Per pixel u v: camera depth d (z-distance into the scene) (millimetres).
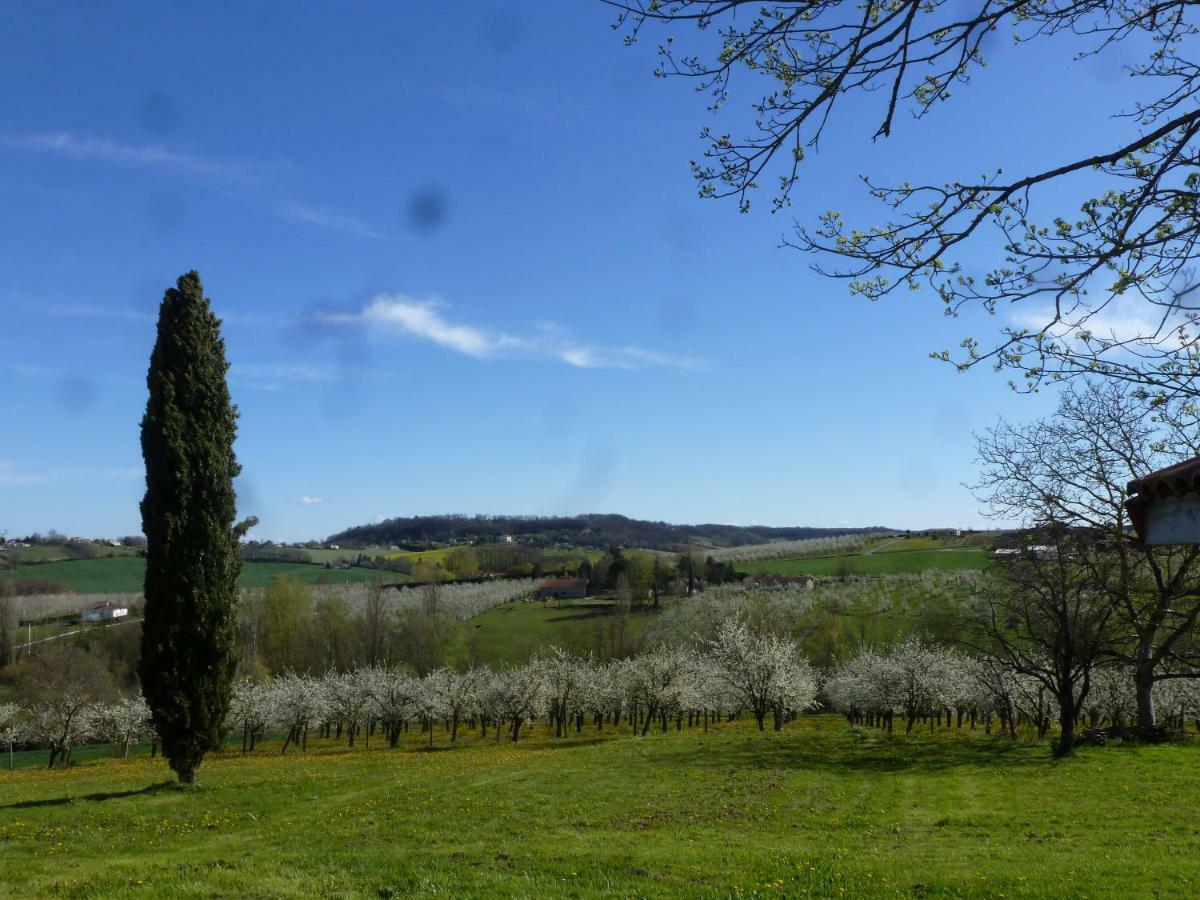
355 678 58125
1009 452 29203
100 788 28047
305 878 12180
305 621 81062
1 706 54375
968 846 14344
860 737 32719
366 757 39406
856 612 86062
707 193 6918
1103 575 25969
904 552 115188
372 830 17062
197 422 26625
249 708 53562
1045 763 24312
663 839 15289
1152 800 18375
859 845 14547
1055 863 12680
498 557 145000
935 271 6625
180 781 26047
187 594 26141
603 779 23812
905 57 6105
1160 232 6281
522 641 88812
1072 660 26656
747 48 6402
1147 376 6695
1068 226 6223
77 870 13641
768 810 18359
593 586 118188
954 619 32938
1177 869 12047
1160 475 5785
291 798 22297
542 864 13062
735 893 10883
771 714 70062
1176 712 37469
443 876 12125
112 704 57938
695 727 63812
